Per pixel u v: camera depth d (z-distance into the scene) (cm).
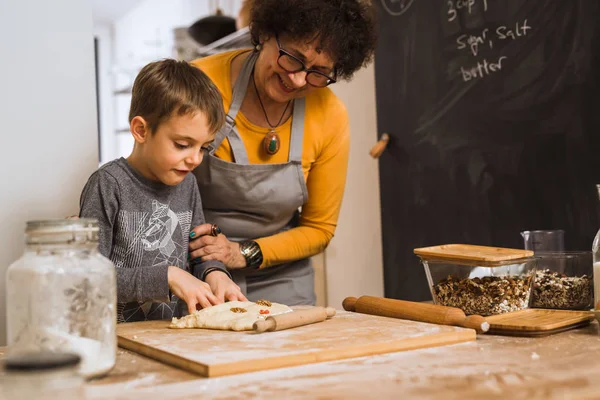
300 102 192
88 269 92
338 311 155
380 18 272
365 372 96
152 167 157
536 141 210
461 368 98
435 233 251
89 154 191
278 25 166
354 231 305
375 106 285
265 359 99
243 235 195
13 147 180
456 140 239
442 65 244
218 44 345
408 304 142
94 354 91
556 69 203
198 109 149
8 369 63
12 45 179
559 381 89
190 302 145
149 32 594
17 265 91
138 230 160
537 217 211
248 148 188
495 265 142
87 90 190
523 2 212
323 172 200
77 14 188
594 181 193
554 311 144
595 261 132
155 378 95
